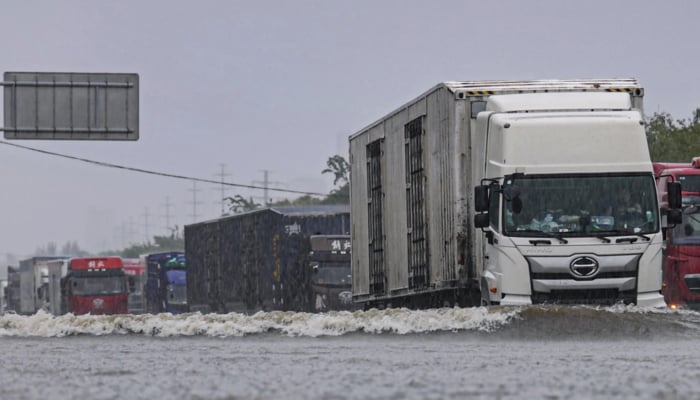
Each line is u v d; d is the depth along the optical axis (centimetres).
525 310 3806
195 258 13038
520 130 4447
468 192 4769
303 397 1731
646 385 1919
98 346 3594
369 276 6238
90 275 14025
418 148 5306
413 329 3856
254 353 3066
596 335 3738
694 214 6134
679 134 11100
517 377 2112
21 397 1772
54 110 8100
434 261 5084
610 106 4588
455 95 4769
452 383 1967
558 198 4400
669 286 6153
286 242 10006
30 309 17500
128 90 8131
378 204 6044
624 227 4388
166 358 2880
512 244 4369
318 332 3928
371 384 1956
